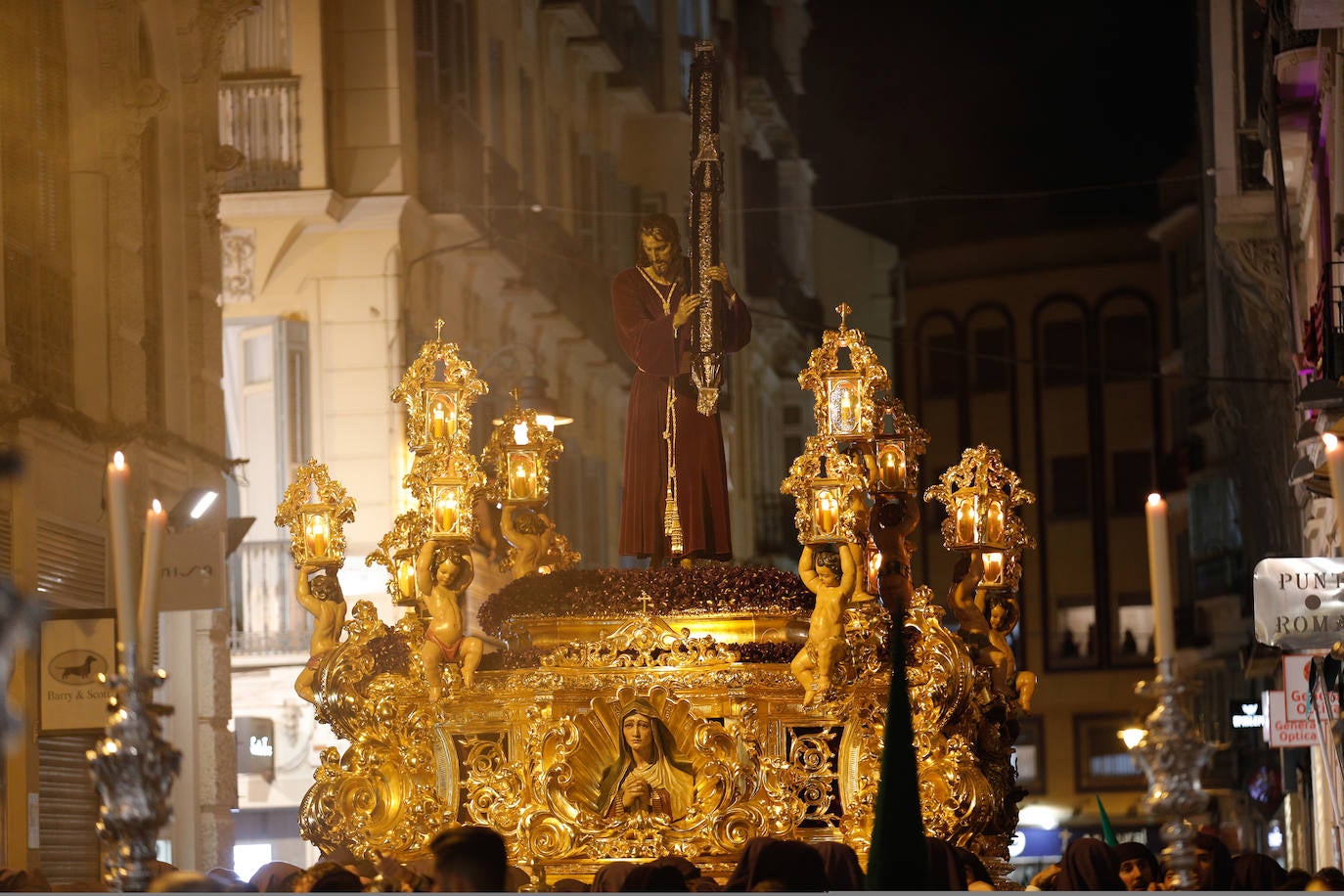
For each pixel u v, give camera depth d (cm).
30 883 1622
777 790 1458
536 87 5284
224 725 3616
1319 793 4162
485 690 1512
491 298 4859
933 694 1516
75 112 3119
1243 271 4638
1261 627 2105
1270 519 5291
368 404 4128
